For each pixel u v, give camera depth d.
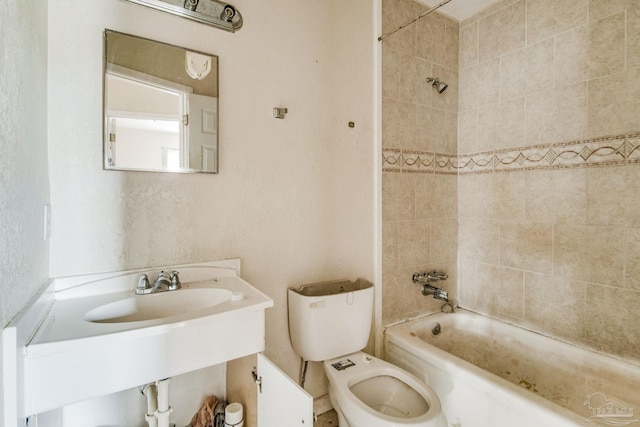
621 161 1.36
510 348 1.71
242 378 1.26
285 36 1.50
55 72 1.02
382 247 1.72
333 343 1.45
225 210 1.35
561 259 1.57
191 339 0.89
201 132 1.28
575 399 1.44
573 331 1.52
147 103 1.17
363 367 1.40
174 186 1.24
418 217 1.88
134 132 1.15
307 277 1.60
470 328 1.89
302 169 1.57
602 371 1.38
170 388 1.26
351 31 1.72
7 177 0.63
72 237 1.06
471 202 1.99
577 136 1.50
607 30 1.40
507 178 1.79
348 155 1.72
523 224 1.72
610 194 1.40
